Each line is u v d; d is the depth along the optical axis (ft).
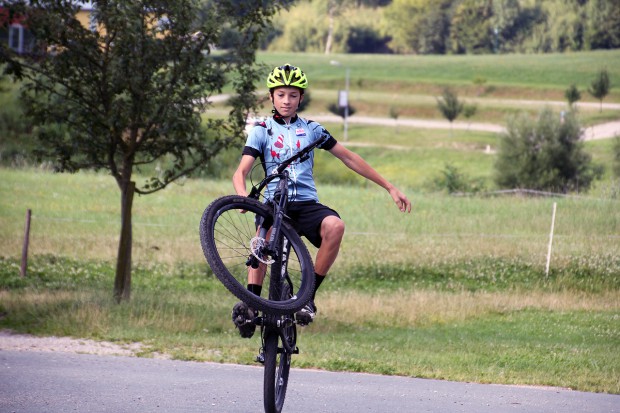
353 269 153.48
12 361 73.97
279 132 48.08
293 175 47.52
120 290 112.88
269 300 42.37
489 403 64.23
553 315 127.24
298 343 96.53
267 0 112.47
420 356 91.40
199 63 109.60
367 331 110.93
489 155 501.97
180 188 247.91
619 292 143.23
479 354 94.68
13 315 103.14
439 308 126.62
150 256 157.99
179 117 107.96
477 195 265.13
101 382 64.75
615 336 111.45
